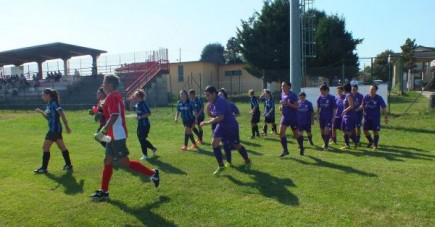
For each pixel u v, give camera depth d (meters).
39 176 8.10
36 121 21.09
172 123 18.72
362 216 5.46
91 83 35.41
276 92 34.12
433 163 8.87
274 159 9.22
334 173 7.64
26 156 10.50
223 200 6.25
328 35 34.47
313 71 31.75
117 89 6.45
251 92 13.98
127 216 5.72
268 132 15.40
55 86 35.53
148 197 6.48
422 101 26.50
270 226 5.24
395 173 7.52
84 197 6.61
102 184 6.49
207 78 44.47
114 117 6.24
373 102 11.34
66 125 8.56
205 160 9.26
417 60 45.78
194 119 11.42
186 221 5.51
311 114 11.70
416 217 5.36
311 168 8.12
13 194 6.84
